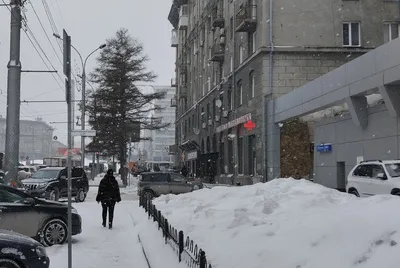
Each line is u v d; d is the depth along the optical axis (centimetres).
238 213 893
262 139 3278
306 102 2623
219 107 4634
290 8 3294
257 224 802
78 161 6022
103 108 4269
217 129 4575
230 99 4309
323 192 1146
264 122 3244
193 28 6122
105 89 4300
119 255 962
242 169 3884
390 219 533
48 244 1054
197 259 593
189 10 6544
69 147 744
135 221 1438
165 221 928
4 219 997
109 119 4284
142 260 896
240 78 3866
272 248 618
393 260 432
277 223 761
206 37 5306
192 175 6162
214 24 4488
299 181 1355
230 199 1278
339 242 534
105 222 1386
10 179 1681
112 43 4325
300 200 1012
